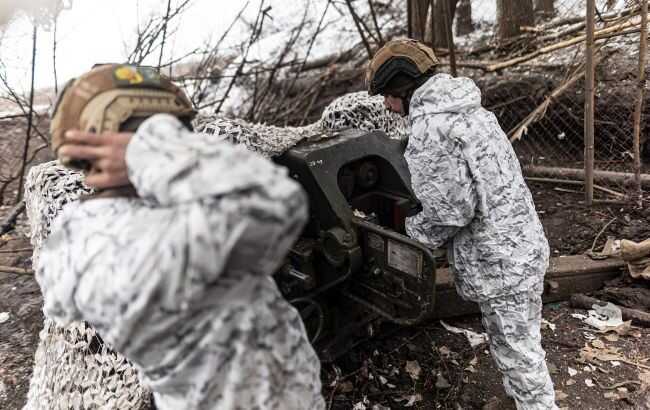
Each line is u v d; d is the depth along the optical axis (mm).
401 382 2541
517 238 1942
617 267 3053
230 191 809
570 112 4434
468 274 2041
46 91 5465
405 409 2406
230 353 1057
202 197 823
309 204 2082
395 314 1951
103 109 980
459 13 5633
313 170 2027
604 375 2506
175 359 1044
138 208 992
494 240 1928
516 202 1943
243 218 811
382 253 1892
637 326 2789
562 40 4832
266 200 818
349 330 2389
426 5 4812
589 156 3711
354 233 1964
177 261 844
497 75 4828
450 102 1851
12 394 2721
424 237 2043
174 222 850
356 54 5688
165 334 998
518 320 1997
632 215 3658
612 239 3434
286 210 833
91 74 1040
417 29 4895
